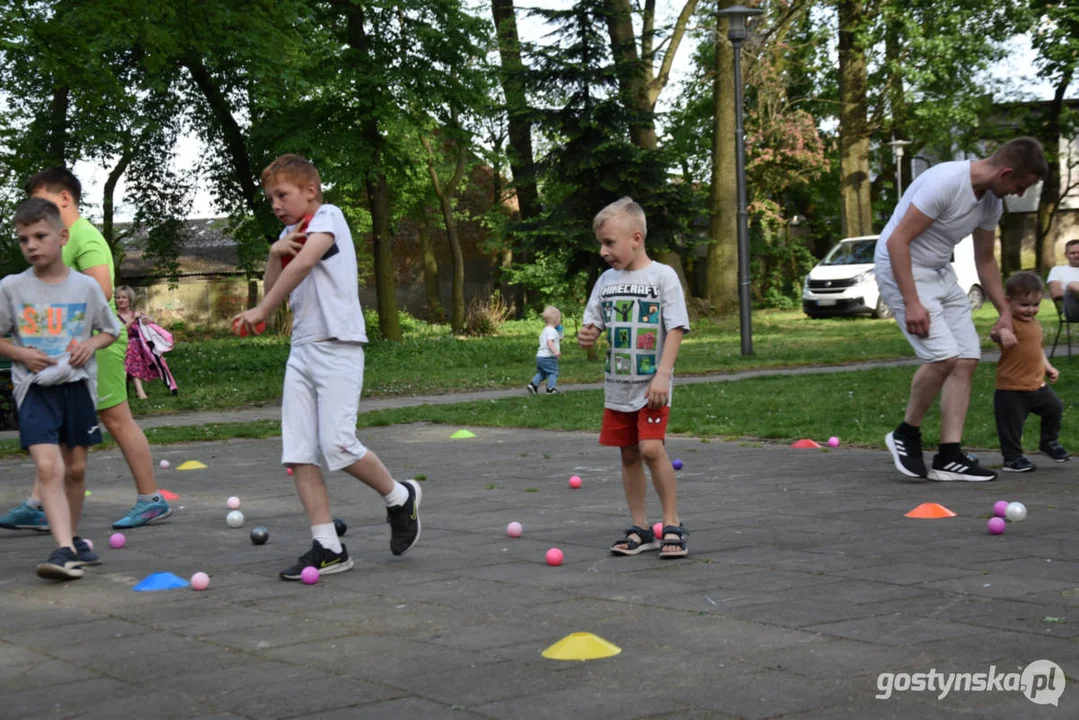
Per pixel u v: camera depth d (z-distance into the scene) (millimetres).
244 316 4711
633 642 3545
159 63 18797
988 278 7293
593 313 5215
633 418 5098
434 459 9266
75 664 3496
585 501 6816
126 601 4414
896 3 35562
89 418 5344
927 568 4543
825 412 11297
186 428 12492
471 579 4645
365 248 46062
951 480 6988
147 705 3053
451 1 26094
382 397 16406
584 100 21234
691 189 22969
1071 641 3393
